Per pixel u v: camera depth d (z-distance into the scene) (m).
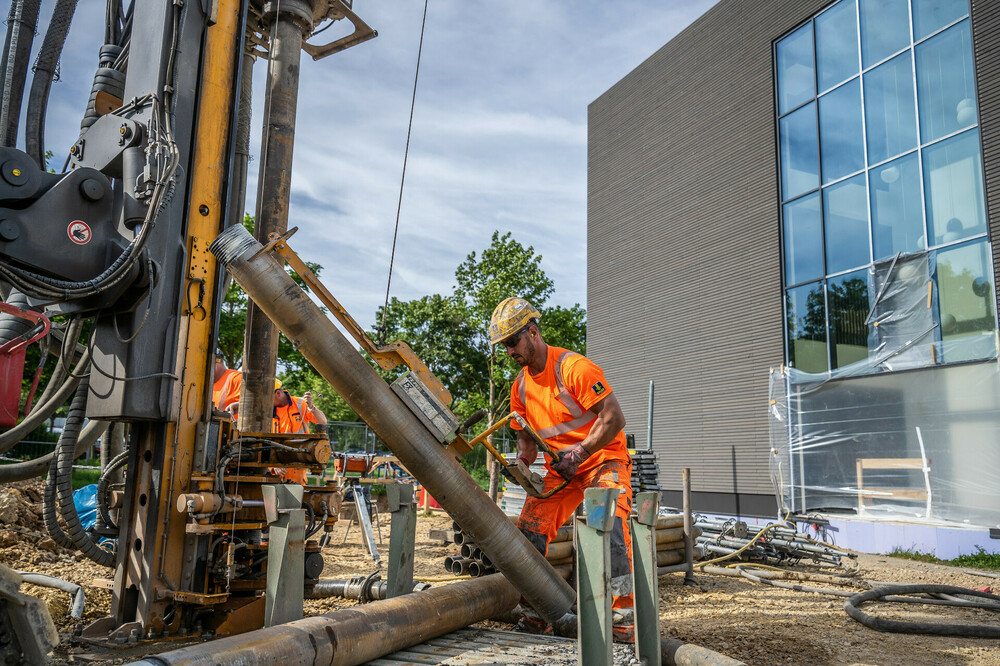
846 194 14.03
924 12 12.80
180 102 4.18
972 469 11.24
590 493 2.56
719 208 17.00
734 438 15.91
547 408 4.18
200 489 3.94
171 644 3.76
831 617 5.66
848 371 13.41
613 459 4.05
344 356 3.47
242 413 5.46
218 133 4.39
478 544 3.66
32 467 5.16
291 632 2.65
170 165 3.88
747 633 4.85
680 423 17.44
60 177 3.80
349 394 3.50
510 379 19.05
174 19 4.22
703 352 17.03
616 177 20.67
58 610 4.29
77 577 5.56
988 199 11.47
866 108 13.77
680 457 17.28
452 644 3.39
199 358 4.16
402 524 3.90
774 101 15.80
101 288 3.67
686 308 17.69
